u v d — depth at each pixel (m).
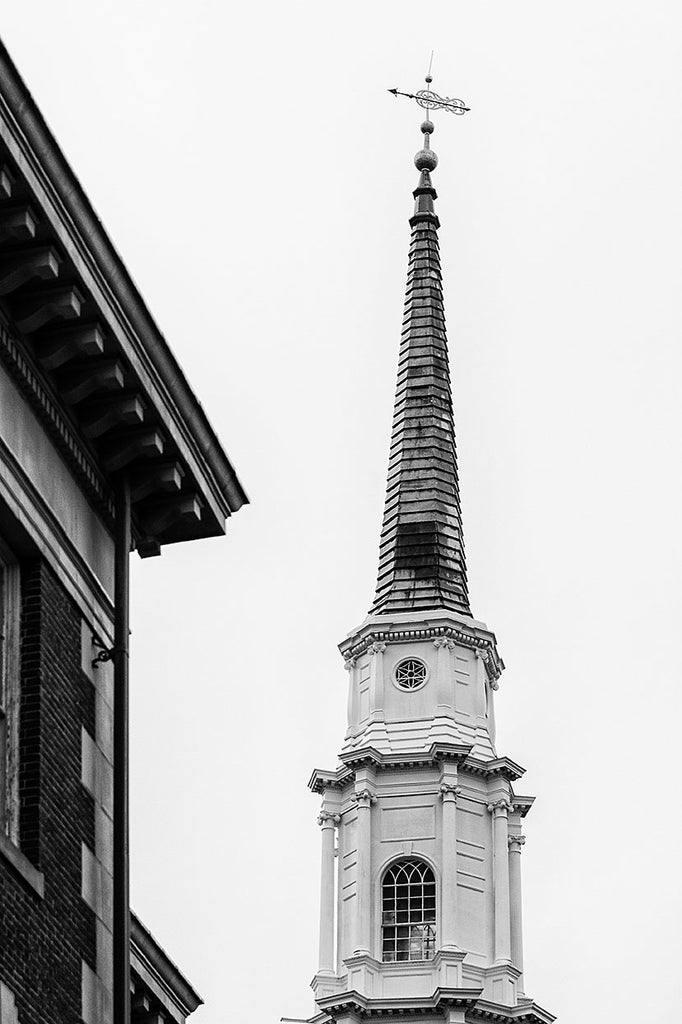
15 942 27.95
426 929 98.62
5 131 27.83
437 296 113.62
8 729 29.45
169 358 32.12
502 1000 97.12
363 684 104.00
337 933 99.38
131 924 36.50
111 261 30.30
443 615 104.25
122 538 32.50
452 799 100.25
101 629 32.22
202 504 33.91
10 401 30.12
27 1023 28.02
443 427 110.06
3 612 29.95
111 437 32.28
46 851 29.23
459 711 102.81
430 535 107.12
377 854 99.94
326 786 102.38
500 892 99.38
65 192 29.11
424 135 116.56
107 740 31.88
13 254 29.27
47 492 31.00
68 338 30.47
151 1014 38.34
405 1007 96.25
